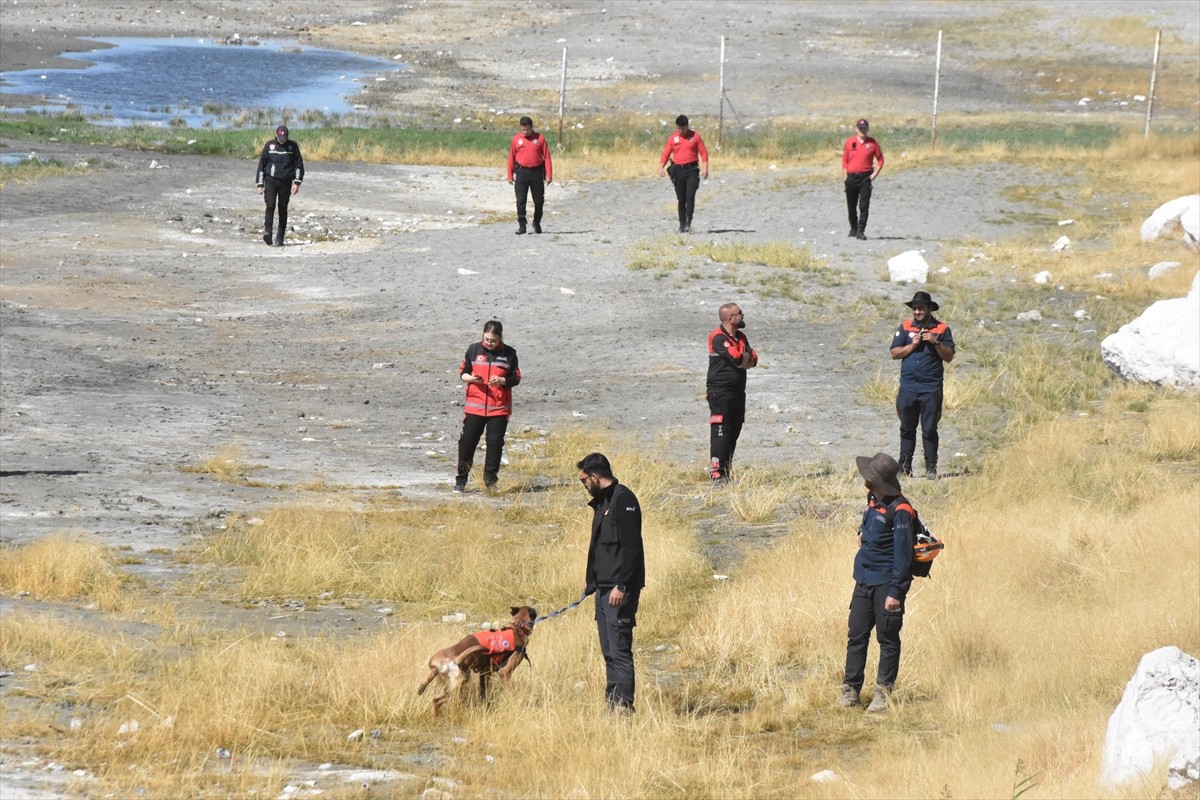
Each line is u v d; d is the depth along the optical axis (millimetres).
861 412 63969
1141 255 97438
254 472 53188
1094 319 81062
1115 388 66500
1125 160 133750
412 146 151375
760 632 36656
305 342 79750
